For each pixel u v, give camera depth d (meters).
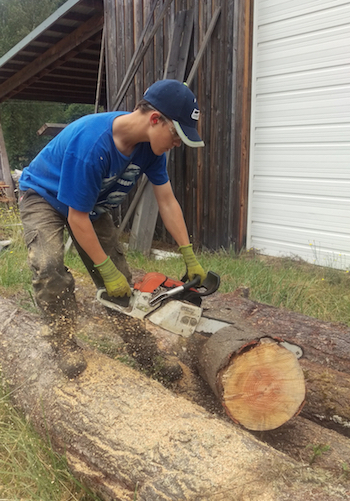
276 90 4.89
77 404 1.88
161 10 5.54
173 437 1.63
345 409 2.20
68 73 9.78
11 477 1.85
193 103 1.80
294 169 4.89
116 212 6.91
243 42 4.79
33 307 3.44
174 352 2.72
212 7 5.02
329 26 4.35
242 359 1.89
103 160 1.83
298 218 4.95
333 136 4.52
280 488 1.38
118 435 1.69
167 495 1.42
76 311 2.23
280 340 1.97
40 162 2.13
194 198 5.70
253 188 5.30
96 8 6.41
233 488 1.38
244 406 1.92
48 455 1.91
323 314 3.45
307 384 2.33
